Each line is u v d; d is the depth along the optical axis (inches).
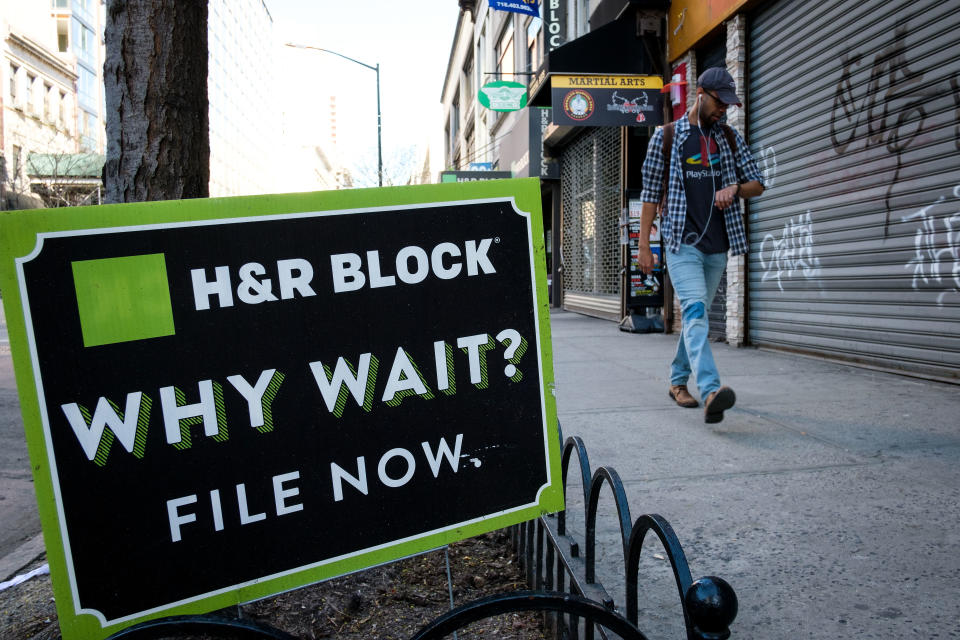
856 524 98.7
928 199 190.4
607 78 345.4
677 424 160.7
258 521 58.2
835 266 232.2
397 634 79.1
